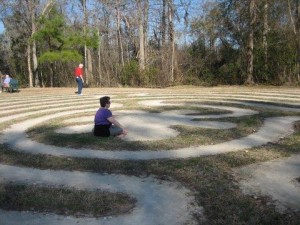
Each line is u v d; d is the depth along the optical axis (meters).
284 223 5.03
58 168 7.57
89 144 9.30
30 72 40.47
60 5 38.94
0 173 7.38
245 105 15.90
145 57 34.56
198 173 6.97
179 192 6.20
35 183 6.76
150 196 6.10
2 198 6.05
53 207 5.72
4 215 5.52
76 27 39.62
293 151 8.45
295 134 10.16
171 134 10.48
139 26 34.69
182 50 34.91
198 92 22.98
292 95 19.98
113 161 7.85
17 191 6.32
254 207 5.49
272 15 30.16
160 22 39.25
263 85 29.58
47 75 45.34
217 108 15.32
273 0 29.23
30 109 16.03
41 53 38.84
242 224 5.01
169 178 6.82
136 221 5.28
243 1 30.95
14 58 48.09
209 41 34.06
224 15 32.53
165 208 5.67
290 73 29.72
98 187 6.52
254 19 29.53
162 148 8.84
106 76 35.78
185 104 16.73
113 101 18.17
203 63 33.41
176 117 13.38
